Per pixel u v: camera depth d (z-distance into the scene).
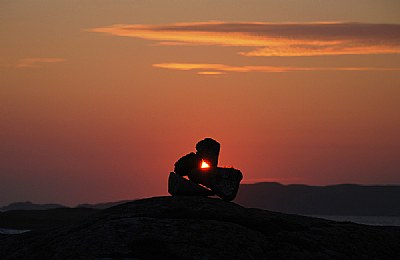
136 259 95.56
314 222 121.38
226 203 119.62
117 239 101.19
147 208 115.00
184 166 123.00
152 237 101.44
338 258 106.06
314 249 107.06
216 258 97.50
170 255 96.81
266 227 111.19
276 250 103.56
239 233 105.38
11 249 114.12
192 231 103.75
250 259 99.31
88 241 101.69
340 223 124.25
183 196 121.12
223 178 120.81
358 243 113.56
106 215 114.88
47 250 105.38
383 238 118.44
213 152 122.81
